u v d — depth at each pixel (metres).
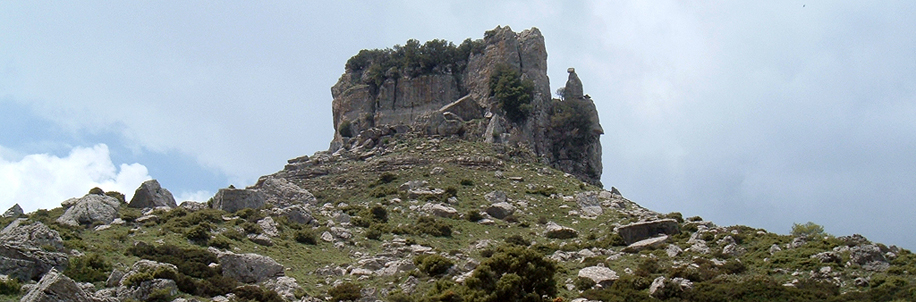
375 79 146.25
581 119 137.25
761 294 52.44
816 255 60.81
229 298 47.78
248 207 81.19
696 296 52.81
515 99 131.00
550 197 99.81
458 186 102.94
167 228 67.00
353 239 75.19
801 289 53.38
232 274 53.84
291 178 115.69
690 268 59.84
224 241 64.00
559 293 55.81
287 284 52.78
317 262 64.62
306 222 79.44
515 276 48.94
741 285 54.41
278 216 77.94
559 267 62.75
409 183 103.00
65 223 65.31
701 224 76.88
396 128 133.00
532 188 104.19
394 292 53.53
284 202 95.00
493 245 75.62
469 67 145.25
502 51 141.25
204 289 48.28
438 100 141.12
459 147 121.19
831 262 59.19
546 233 82.25
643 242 71.44
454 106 134.25
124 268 51.44
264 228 71.94
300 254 66.19
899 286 52.12
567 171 134.75
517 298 48.62
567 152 137.62
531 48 143.12
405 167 114.25
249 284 52.62
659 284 54.44
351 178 112.06
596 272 59.44
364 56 155.88
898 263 58.16
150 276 46.66
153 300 44.66
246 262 54.66
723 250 66.19
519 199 97.88
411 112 140.62
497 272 50.94
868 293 51.19
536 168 116.50
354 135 140.12
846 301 50.00
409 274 58.00
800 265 59.88
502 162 114.81
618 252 70.00
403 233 79.19
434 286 53.44
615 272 60.34
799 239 65.31
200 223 67.19
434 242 75.94
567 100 142.50
